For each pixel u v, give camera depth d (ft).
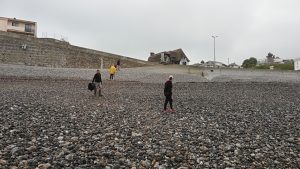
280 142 39.45
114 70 135.33
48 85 103.55
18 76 114.21
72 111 56.34
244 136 42.11
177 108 70.18
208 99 92.94
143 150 32.37
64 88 99.04
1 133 35.86
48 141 33.60
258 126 50.57
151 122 50.08
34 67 154.30
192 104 79.30
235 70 259.19
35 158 27.07
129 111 61.31
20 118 46.03
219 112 65.98
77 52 208.23
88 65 214.69
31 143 32.19
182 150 33.09
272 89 132.87
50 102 66.64
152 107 69.87
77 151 30.32
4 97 69.41
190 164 28.50
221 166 28.25
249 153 33.37
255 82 161.89
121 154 30.30
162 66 259.80
